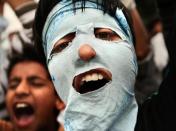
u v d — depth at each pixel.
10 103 2.34
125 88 1.28
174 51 1.26
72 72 1.27
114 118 1.25
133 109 1.28
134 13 2.08
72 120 1.25
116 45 1.29
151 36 2.30
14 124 2.34
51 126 2.31
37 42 1.42
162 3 2.34
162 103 1.25
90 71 1.26
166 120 1.22
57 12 1.33
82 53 1.24
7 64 2.39
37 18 1.38
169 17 2.31
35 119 2.31
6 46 2.38
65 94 1.30
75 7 1.31
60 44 1.31
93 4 1.32
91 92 1.25
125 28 1.34
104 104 1.25
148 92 2.07
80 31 1.29
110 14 1.32
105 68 1.27
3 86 2.40
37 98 2.29
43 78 2.31
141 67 2.08
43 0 1.36
